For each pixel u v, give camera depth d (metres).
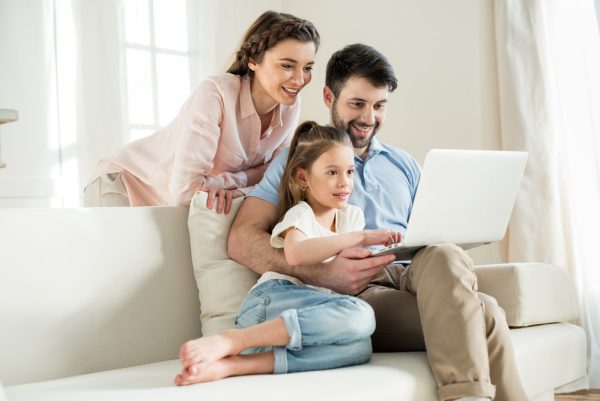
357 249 1.67
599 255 3.06
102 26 3.51
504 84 3.21
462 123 3.60
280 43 2.08
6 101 3.19
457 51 3.62
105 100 3.51
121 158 2.58
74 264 1.67
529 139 3.16
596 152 3.06
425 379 1.45
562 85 3.16
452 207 1.64
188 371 1.32
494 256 3.35
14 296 1.57
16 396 1.30
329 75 2.12
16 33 3.23
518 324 1.88
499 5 3.23
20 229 1.61
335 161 1.77
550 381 1.84
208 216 1.88
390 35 3.86
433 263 1.53
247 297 1.71
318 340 1.46
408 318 1.66
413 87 3.77
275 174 1.90
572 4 3.14
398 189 2.10
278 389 1.27
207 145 2.13
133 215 1.81
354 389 1.29
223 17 3.99
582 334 2.01
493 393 1.42
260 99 2.23
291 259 1.67
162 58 3.76
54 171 3.32
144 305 1.78
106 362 1.69
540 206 3.13
